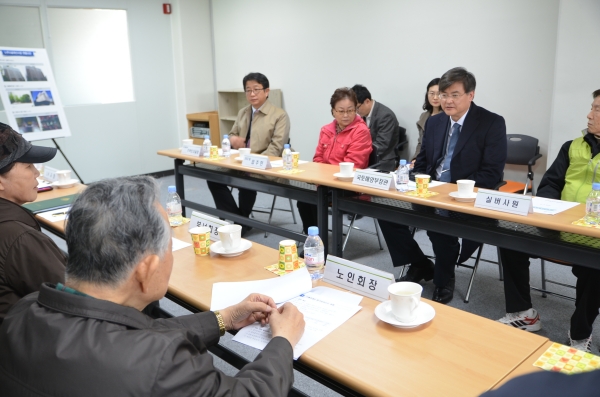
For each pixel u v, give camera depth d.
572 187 2.58
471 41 4.22
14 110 3.96
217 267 1.77
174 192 2.49
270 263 1.80
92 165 5.97
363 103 4.34
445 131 3.05
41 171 3.69
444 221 2.42
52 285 1.00
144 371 0.84
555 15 3.72
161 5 6.25
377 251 3.74
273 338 1.16
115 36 5.93
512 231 2.16
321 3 5.23
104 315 0.90
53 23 5.43
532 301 2.85
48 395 0.84
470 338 1.24
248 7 6.00
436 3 4.37
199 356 0.94
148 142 6.45
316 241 1.73
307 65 5.54
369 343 1.23
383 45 4.82
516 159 3.96
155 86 6.39
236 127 4.61
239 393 0.93
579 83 3.47
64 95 5.65
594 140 2.55
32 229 1.54
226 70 6.56
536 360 1.13
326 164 3.52
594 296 2.17
